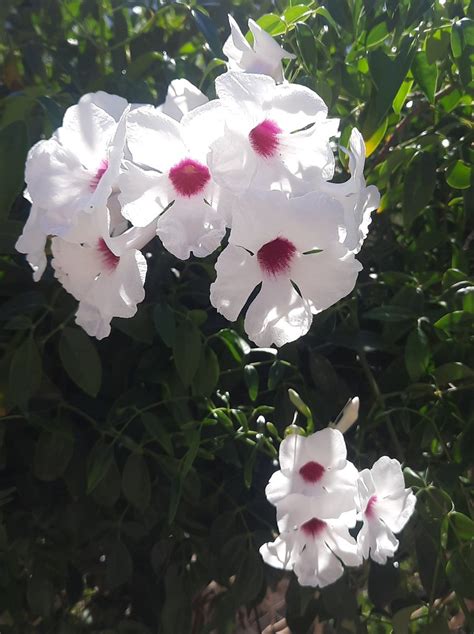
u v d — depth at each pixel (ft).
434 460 1.02
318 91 0.91
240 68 0.80
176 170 0.66
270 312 0.70
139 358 0.94
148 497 0.90
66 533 0.99
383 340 0.99
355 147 0.72
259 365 0.99
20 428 0.95
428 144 1.01
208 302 0.95
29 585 0.97
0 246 0.86
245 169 0.64
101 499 0.92
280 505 0.80
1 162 0.83
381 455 1.06
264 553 0.83
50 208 0.67
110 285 0.68
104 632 1.04
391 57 0.92
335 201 0.64
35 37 1.11
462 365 0.95
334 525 0.83
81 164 0.69
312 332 1.00
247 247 0.65
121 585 1.02
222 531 0.96
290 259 0.69
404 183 0.99
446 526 0.92
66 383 0.97
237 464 0.90
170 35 1.15
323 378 0.96
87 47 1.11
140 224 0.64
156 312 0.85
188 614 0.95
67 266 0.70
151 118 0.64
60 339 0.86
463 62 0.89
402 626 0.94
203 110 0.63
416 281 1.03
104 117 0.68
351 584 1.01
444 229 1.12
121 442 0.92
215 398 0.96
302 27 0.90
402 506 0.87
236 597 0.95
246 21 1.14
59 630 1.05
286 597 0.98
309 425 0.83
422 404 1.03
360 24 0.97
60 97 0.95
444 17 0.99
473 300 0.96
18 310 0.86
